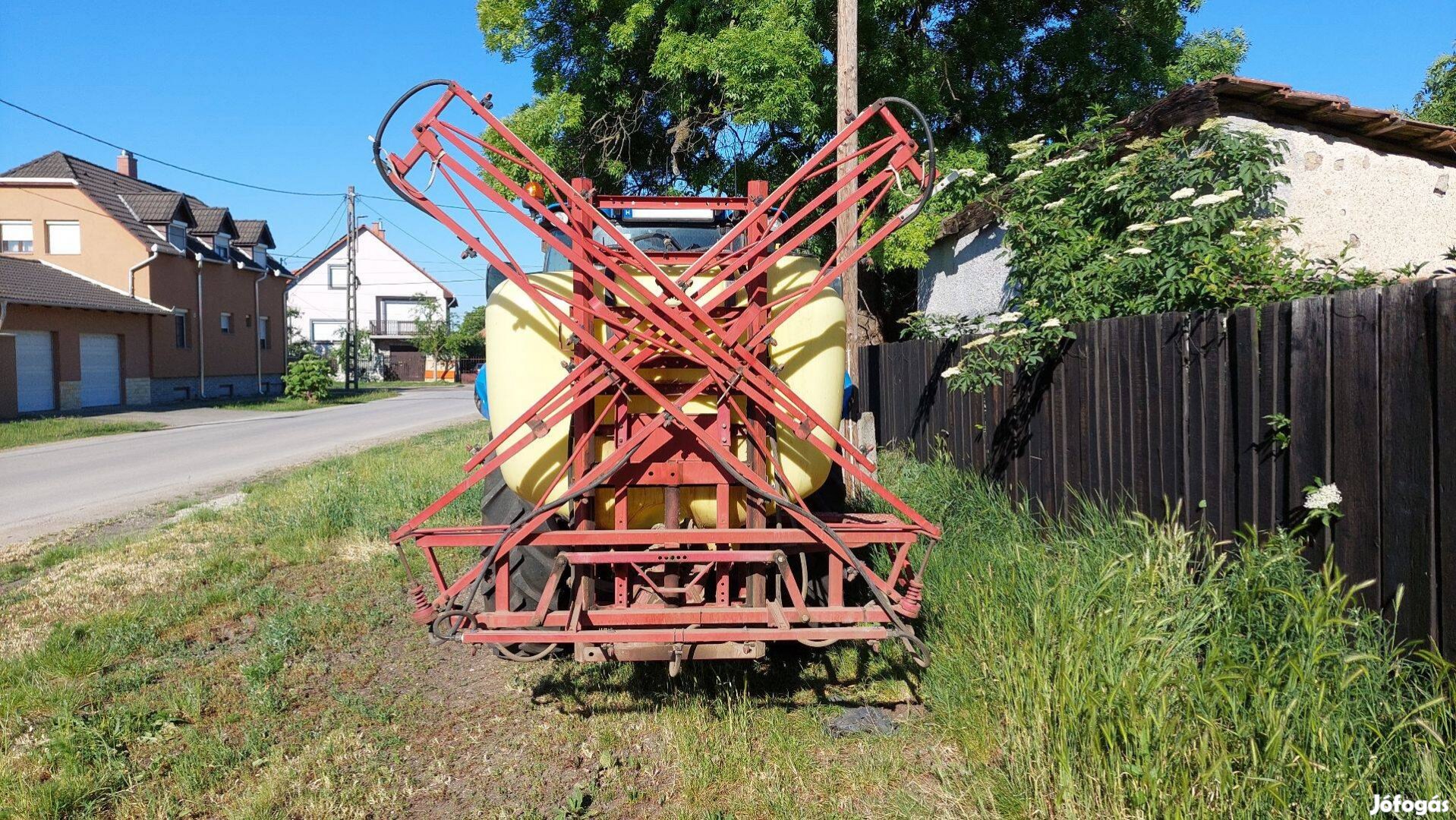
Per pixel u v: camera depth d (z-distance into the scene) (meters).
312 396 29.59
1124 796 2.49
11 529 7.62
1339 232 5.80
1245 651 2.84
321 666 4.13
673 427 3.27
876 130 12.18
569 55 13.88
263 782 3.01
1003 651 3.36
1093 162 6.11
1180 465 4.02
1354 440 2.93
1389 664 2.63
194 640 4.57
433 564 3.26
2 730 3.39
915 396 8.19
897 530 3.33
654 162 14.84
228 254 30.83
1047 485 5.39
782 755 3.14
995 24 14.01
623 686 3.91
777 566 3.32
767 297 3.32
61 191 24.92
